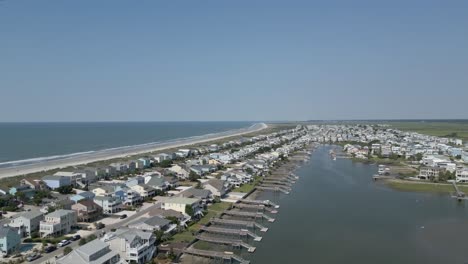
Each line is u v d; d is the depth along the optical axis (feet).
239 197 456.45
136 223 304.30
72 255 220.23
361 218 382.01
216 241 298.76
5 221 301.43
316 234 329.93
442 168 635.66
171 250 266.98
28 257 245.45
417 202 456.04
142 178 497.05
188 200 371.35
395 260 275.80
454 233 337.52
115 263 233.14
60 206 337.31
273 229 342.85
